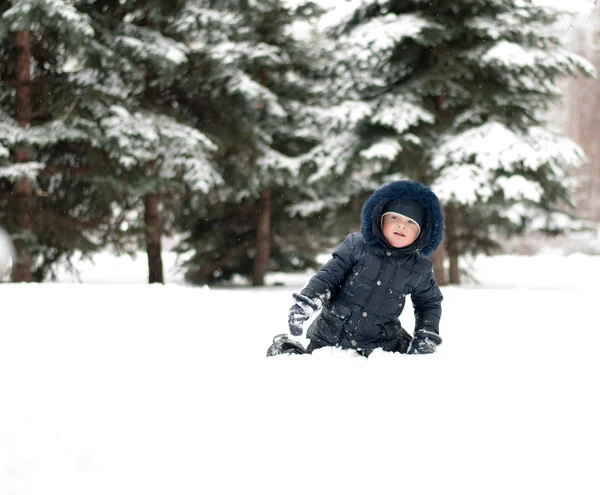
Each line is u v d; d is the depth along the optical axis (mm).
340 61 11891
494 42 11219
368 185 13375
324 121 11859
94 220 10922
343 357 2430
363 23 11797
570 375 2242
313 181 12156
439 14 11188
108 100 9891
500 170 11117
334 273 2814
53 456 1516
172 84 11945
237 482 1362
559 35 11383
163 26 11695
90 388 2109
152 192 11008
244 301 5371
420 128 11438
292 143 15273
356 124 11422
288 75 15258
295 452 1504
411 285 2861
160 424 1703
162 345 3154
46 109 9703
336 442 1557
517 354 2912
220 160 13461
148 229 11648
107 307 4398
